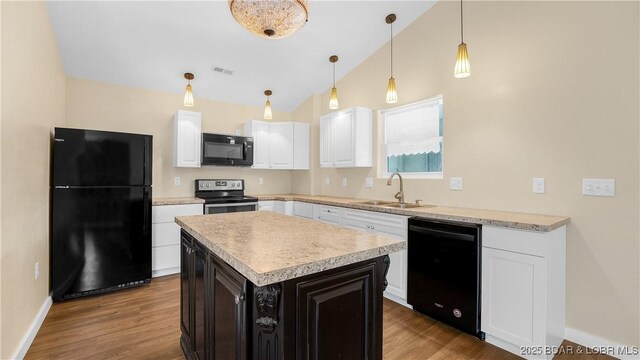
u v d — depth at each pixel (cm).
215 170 429
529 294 183
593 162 199
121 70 340
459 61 209
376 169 363
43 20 236
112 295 282
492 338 203
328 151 394
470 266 207
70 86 335
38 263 227
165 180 391
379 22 313
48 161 257
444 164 289
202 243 145
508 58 242
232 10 141
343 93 409
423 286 237
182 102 404
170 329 221
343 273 116
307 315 105
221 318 129
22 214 192
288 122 449
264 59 354
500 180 247
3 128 161
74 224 269
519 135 236
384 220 275
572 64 208
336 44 342
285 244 127
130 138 297
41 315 228
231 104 446
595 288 197
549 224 178
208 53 331
